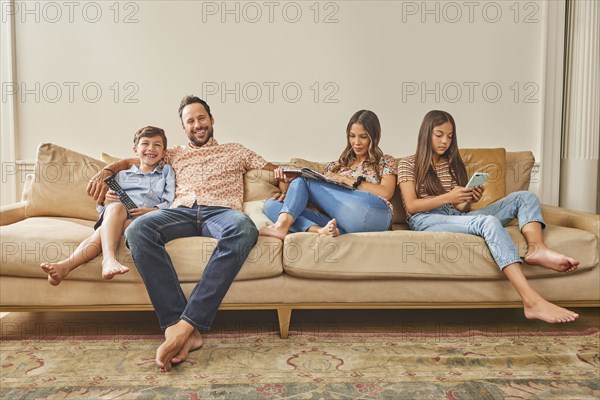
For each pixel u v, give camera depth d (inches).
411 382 63.6
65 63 121.8
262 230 84.2
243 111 124.3
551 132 127.3
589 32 123.3
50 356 72.7
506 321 90.8
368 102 125.7
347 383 63.4
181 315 74.0
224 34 123.3
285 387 62.2
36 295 80.0
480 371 67.1
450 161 96.3
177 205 88.7
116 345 77.3
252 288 80.3
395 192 104.0
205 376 65.5
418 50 125.5
